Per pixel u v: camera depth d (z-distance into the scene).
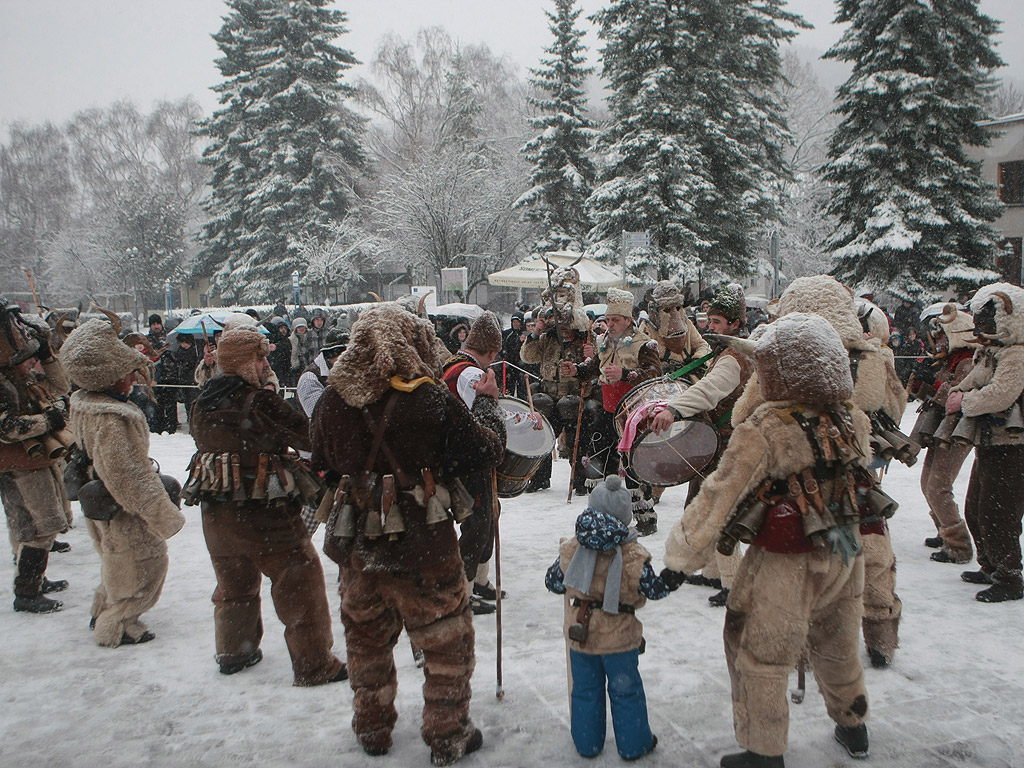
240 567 3.93
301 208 41.16
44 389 5.07
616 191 27.39
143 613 4.50
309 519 4.62
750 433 2.88
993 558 4.89
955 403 5.02
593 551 3.09
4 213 68.94
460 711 3.12
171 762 3.15
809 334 2.90
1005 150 27.97
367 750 3.18
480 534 4.36
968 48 23.05
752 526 2.87
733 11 29.09
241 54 46.75
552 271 7.88
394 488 3.01
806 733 3.32
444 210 33.56
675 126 27.53
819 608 3.00
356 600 3.13
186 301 55.56
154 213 55.19
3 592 5.34
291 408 3.81
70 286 55.94
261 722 3.46
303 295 39.38
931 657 4.03
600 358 7.12
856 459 2.91
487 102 45.62
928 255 22.59
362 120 44.00
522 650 4.17
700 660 4.02
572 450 8.12
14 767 3.11
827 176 23.56
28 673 3.99
